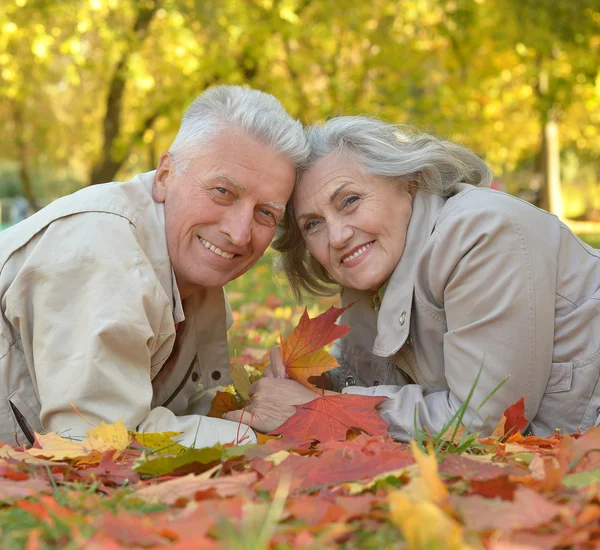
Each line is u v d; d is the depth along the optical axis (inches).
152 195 108.2
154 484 72.4
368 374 129.2
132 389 93.8
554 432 103.1
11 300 97.0
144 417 95.2
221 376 121.6
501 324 102.9
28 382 101.1
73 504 64.9
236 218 104.7
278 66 559.8
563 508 56.8
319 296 134.6
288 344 110.0
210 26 483.8
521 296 102.9
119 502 66.0
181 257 107.1
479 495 63.3
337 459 73.8
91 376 92.1
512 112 807.1
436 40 515.8
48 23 479.5
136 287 95.6
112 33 464.1
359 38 504.4
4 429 100.7
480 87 568.4
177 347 116.4
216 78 521.0
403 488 62.4
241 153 103.9
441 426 103.0
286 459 74.5
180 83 530.0
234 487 67.4
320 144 113.0
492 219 104.8
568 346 108.1
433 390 114.4
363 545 53.7
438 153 112.7
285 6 453.4
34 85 648.4
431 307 110.0
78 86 745.6
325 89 517.0
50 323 94.4
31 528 57.4
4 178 1416.1
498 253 103.7
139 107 592.4
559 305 108.8
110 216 99.7
